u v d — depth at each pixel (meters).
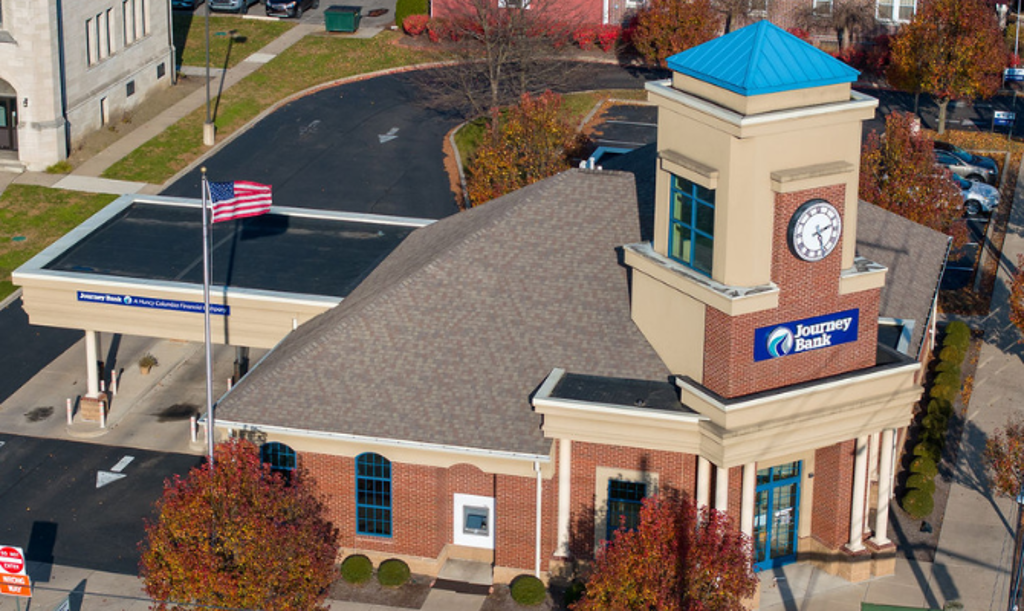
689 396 38.44
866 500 41.91
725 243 37.09
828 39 94.00
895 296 47.16
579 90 89.19
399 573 41.31
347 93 88.31
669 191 39.19
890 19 93.12
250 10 104.00
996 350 56.88
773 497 41.53
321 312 46.91
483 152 59.72
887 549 41.38
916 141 58.16
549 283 42.75
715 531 34.56
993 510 45.12
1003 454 42.53
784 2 93.94
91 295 48.28
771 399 37.53
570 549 41.28
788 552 42.38
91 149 77.44
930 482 45.31
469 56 82.75
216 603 34.75
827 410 38.47
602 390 39.62
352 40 96.94
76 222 69.19
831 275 38.12
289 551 36.00
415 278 43.41
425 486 41.34
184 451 48.97
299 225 54.47
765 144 36.19
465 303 42.62
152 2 84.31
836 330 38.75
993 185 73.69
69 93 75.94
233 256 51.12
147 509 45.50
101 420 50.09
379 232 53.84
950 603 37.41
